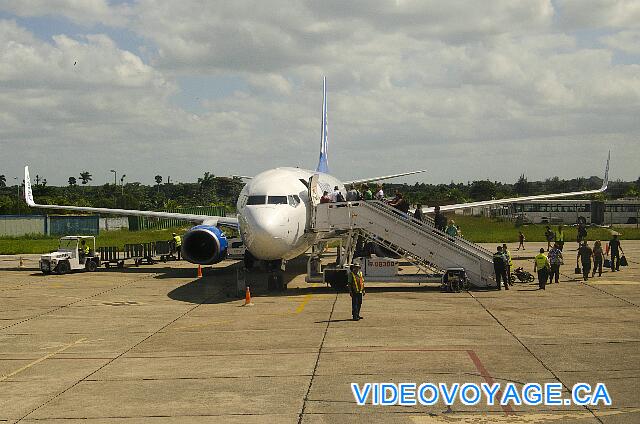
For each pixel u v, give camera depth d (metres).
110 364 15.54
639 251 49.16
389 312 22.19
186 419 11.34
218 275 35.28
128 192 193.38
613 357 15.25
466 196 152.50
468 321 20.30
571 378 13.45
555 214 109.31
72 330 20.17
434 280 27.78
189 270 38.44
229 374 14.31
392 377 13.75
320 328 19.47
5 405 12.38
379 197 32.97
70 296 27.89
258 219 25.95
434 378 13.62
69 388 13.49
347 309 22.97
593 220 106.44
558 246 30.09
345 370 14.43
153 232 93.25
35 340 18.70
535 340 17.28
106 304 25.47
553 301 24.41
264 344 17.41
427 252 28.52
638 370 14.02
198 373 14.48
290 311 22.81
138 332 19.61
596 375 13.67
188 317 22.12
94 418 11.50
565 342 16.98
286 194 27.38
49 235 87.75
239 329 19.67
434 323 20.02
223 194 180.00
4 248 63.53
